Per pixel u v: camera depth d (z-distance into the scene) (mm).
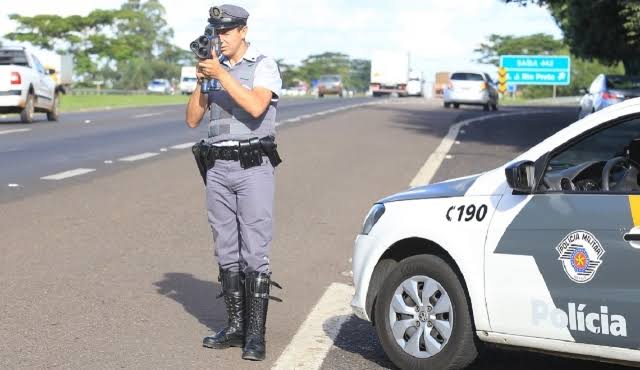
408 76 90188
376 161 18672
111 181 14836
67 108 41812
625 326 4996
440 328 5633
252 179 6078
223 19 5949
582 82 131000
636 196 5086
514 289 5336
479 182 5695
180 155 19078
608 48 40781
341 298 7789
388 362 6074
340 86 92000
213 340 6305
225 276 6281
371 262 5988
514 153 21016
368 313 6066
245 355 6059
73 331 6605
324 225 11414
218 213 6195
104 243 9883
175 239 10219
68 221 11141
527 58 84375
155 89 124062
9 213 11555
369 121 32594
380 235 5961
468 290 5496
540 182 5418
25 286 7887
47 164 17000
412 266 5754
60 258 9062
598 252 5082
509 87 108375
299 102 57094
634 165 5551
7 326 6684
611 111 5344
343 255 9641
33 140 22047
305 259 9398
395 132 27094
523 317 5312
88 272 8492
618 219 5070
